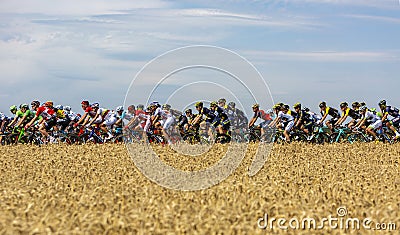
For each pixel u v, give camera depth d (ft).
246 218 34.99
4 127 91.25
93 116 90.89
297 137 91.35
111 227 32.19
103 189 44.68
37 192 42.70
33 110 89.92
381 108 94.32
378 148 82.23
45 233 31.12
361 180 50.93
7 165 61.36
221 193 42.83
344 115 93.86
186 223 32.73
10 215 35.27
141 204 38.17
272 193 41.83
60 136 88.22
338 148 81.56
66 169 58.44
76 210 36.37
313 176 53.93
